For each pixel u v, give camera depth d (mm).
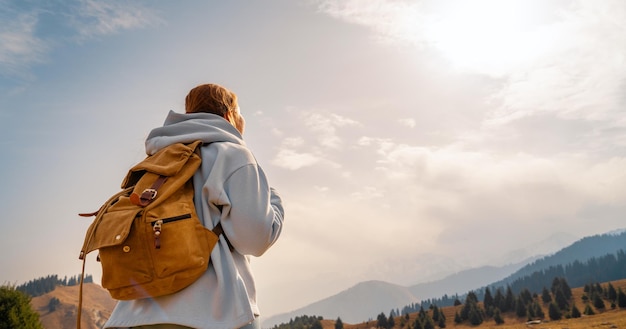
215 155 2258
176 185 2066
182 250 1912
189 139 2311
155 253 1898
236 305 1975
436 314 195000
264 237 2117
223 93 2693
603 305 175000
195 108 2631
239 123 2814
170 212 1976
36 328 33219
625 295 168625
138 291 1915
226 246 2098
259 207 2125
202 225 2041
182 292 1961
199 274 1957
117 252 1911
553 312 172750
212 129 2377
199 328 1895
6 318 31688
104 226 1972
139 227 1927
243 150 2281
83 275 1934
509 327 166250
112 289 1941
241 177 2172
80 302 1909
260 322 2158
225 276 2023
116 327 2000
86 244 1980
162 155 2217
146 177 2139
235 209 2096
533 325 161625
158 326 1925
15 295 32875
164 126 2416
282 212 2379
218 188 2111
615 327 130875
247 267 2213
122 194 2189
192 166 2166
